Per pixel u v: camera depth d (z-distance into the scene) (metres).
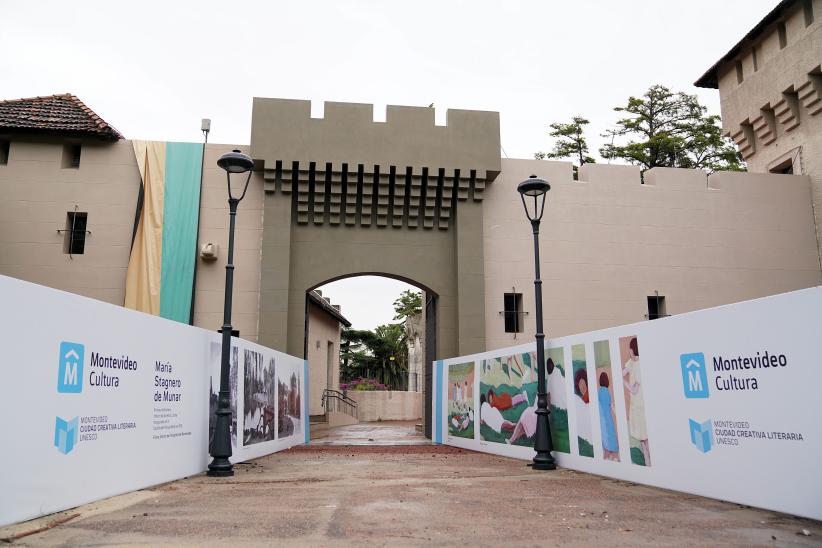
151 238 17.22
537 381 12.23
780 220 20.33
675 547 5.24
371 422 37.34
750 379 7.29
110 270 17.11
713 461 7.80
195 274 17.30
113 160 17.69
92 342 7.38
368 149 18.14
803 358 6.61
